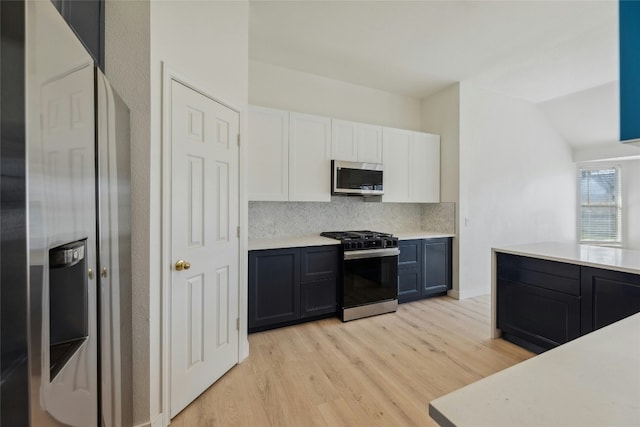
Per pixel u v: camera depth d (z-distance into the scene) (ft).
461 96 12.46
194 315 5.94
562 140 16.07
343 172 10.70
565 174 16.22
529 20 8.38
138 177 4.89
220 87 6.62
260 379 6.64
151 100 4.96
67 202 2.61
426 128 13.97
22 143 2.06
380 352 7.86
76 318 3.06
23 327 2.08
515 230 14.19
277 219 11.12
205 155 6.21
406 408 5.72
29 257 2.10
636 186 16.37
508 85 12.78
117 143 4.06
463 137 12.55
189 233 5.82
